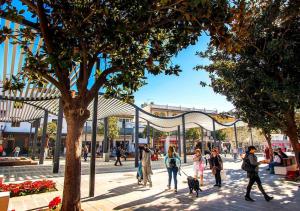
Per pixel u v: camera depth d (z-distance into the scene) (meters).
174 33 6.02
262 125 10.62
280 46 7.97
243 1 4.62
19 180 11.20
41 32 5.59
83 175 13.46
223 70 10.34
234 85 10.23
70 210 5.42
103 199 7.68
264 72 8.98
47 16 5.73
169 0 4.57
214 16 4.53
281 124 10.30
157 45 6.33
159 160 26.23
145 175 9.95
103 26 5.43
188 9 4.55
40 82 6.47
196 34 5.80
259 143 49.28
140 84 7.72
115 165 20.05
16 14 4.76
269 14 8.38
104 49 6.21
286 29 8.76
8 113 22.03
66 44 5.68
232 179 11.88
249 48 9.44
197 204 7.05
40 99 14.16
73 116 5.85
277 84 8.30
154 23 5.50
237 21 4.82
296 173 11.76
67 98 5.89
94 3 5.31
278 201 7.34
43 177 12.20
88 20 5.38
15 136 39.38
